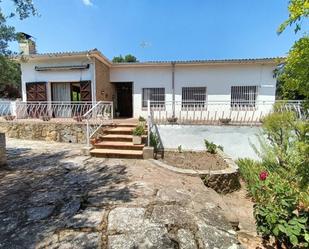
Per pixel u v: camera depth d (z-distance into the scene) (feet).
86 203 10.69
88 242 7.66
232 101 35.60
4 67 20.57
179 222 9.05
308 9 5.68
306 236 7.75
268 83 34.58
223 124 25.85
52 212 9.80
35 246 7.43
